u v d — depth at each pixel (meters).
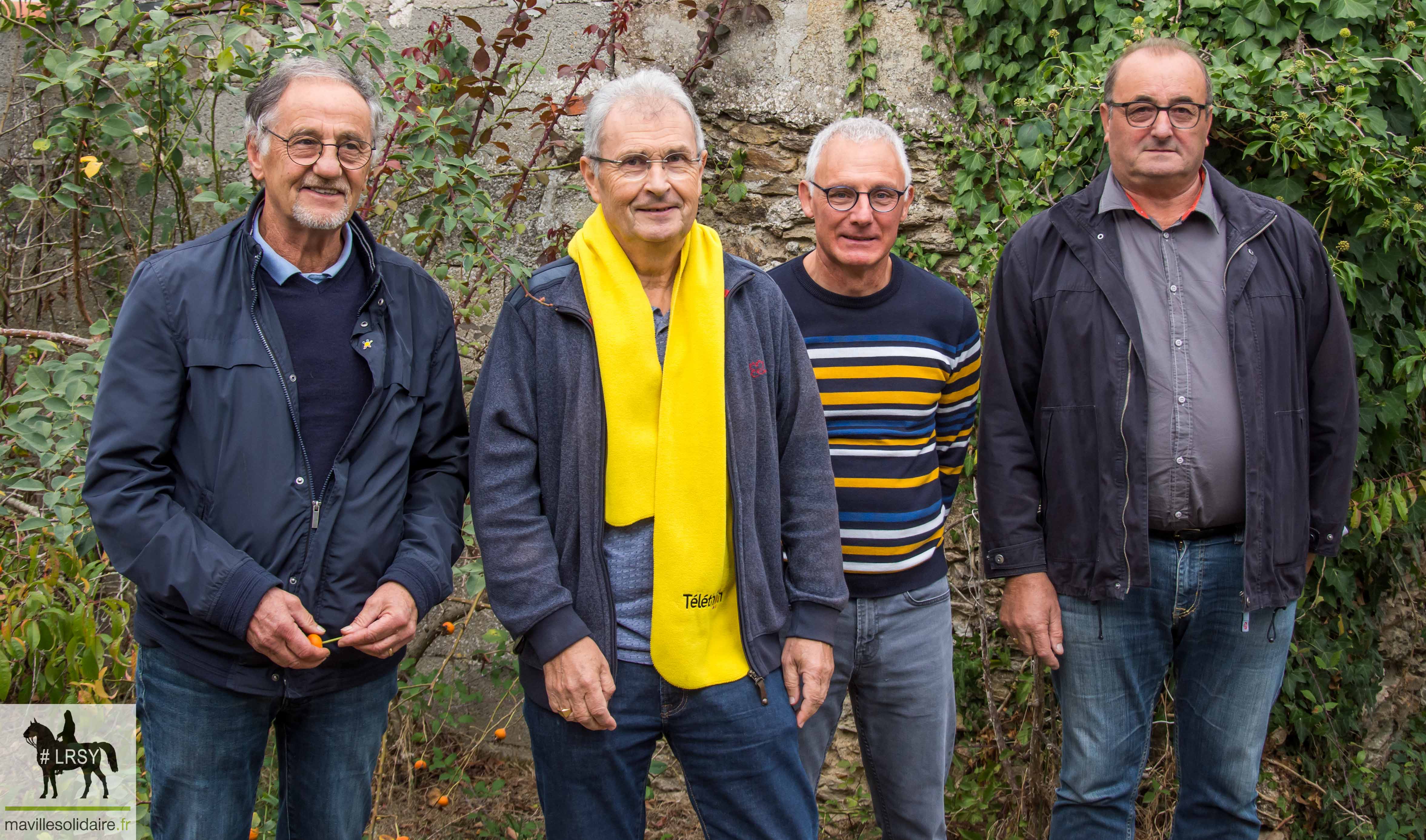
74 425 2.20
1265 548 2.26
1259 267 2.31
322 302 1.96
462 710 3.45
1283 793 3.04
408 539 2.00
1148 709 2.44
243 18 2.65
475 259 2.54
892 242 2.33
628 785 1.96
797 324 2.18
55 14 2.88
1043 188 3.13
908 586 2.38
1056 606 2.41
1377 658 3.15
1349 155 2.75
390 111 2.66
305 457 1.88
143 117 2.59
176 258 1.88
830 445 2.33
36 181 3.36
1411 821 3.23
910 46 3.30
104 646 2.25
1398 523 3.09
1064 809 2.45
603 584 1.90
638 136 1.90
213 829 1.89
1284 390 2.30
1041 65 3.12
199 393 1.83
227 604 1.74
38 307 3.35
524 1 3.21
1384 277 2.93
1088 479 2.34
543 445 1.94
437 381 2.09
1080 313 2.34
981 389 2.52
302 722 1.99
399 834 3.06
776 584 2.03
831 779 3.36
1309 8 2.92
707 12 3.37
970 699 3.28
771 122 3.38
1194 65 2.27
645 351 1.93
